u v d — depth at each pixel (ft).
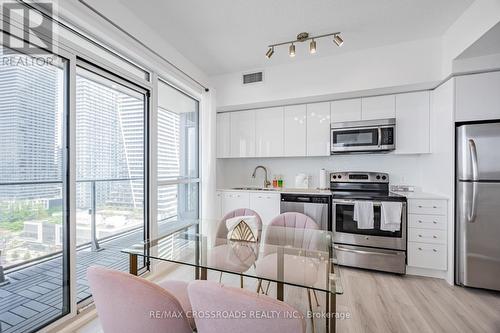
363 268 8.90
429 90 9.04
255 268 4.91
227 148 12.37
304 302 6.67
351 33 8.00
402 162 10.51
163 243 6.22
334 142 10.20
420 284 7.73
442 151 8.36
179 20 7.33
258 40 8.48
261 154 11.68
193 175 11.55
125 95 7.72
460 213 7.52
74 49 5.65
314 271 4.70
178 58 9.20
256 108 11.82
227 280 8.00
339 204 9.27
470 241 7.30
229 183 13.58
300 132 10.96
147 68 8.16
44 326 5.15
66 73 5.55
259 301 2.34
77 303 6.09
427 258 8.18
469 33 6.68
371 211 8.70
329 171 11.62
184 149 10.93
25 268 5.20
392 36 8.17
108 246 8.60
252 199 11.11
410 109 9.27
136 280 2.82
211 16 7.14
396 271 8.39
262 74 10.69
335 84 9.46
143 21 7.36
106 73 6.75
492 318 5.92
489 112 7.34
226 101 11.39
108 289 2.91
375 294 7.08
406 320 5.82
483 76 7.40
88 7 5.56
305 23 7.48
